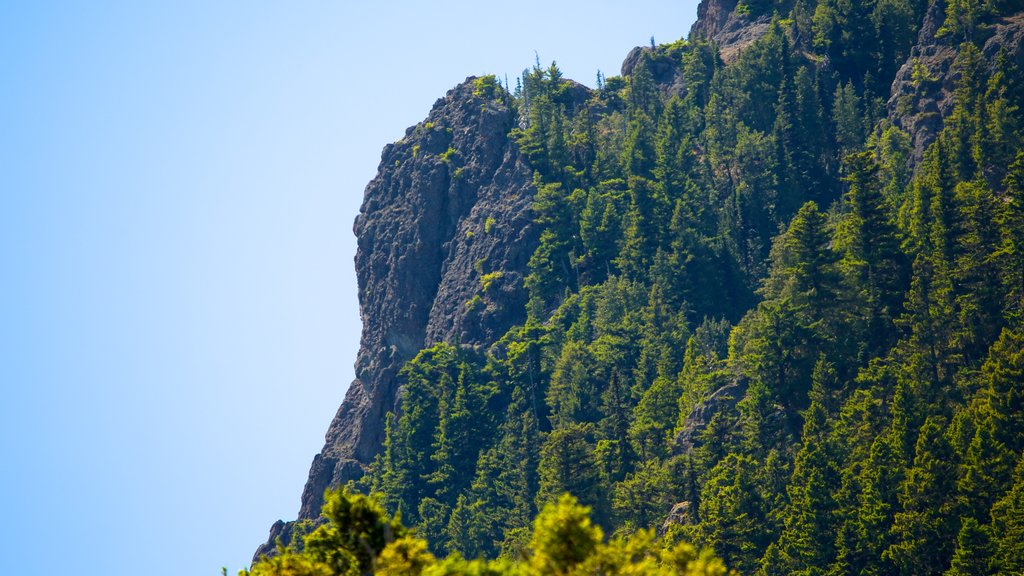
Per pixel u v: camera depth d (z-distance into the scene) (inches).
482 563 2348.7
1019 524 5561.0
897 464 6501.0
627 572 2257.6
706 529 6919.3
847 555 6309.1
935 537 5999.0
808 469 6742.1
